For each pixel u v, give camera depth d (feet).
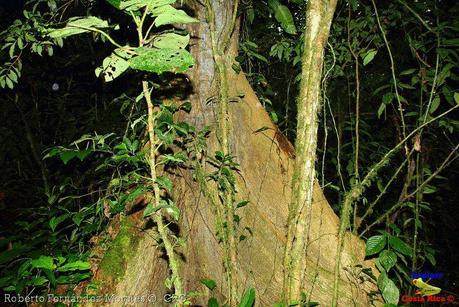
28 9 13.58
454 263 14.62
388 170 12.80
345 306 7.10
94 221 7.91
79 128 14.60
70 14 9.07
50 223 7.03
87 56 13.69
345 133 13.97
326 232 7.41
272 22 12.47
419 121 8.16
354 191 7.11
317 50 6.03
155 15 4.31
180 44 4.61
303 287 6.82
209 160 7.43
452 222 14.92
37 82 15.23
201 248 7.89
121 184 6.73
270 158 7.66
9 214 14.87
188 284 7.86
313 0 6.07
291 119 13.19
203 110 7.47
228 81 7.61
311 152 6.22
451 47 9.32
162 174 7.51
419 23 9.39
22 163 15.92
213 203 7.35
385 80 12.02
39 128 15.33
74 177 13.01
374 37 9.82
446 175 14.53
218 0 7.43
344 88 12.63
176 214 5.17
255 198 7.55
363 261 7.32
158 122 6.08
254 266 7.44
